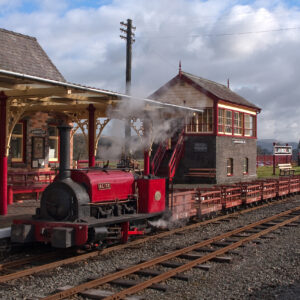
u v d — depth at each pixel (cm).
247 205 1586
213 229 1134
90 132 1441
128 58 2159
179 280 665
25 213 1066
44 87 1025
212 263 774
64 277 677
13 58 1325
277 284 655
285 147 3272
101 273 702
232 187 1504
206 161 2259
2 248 833
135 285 613
